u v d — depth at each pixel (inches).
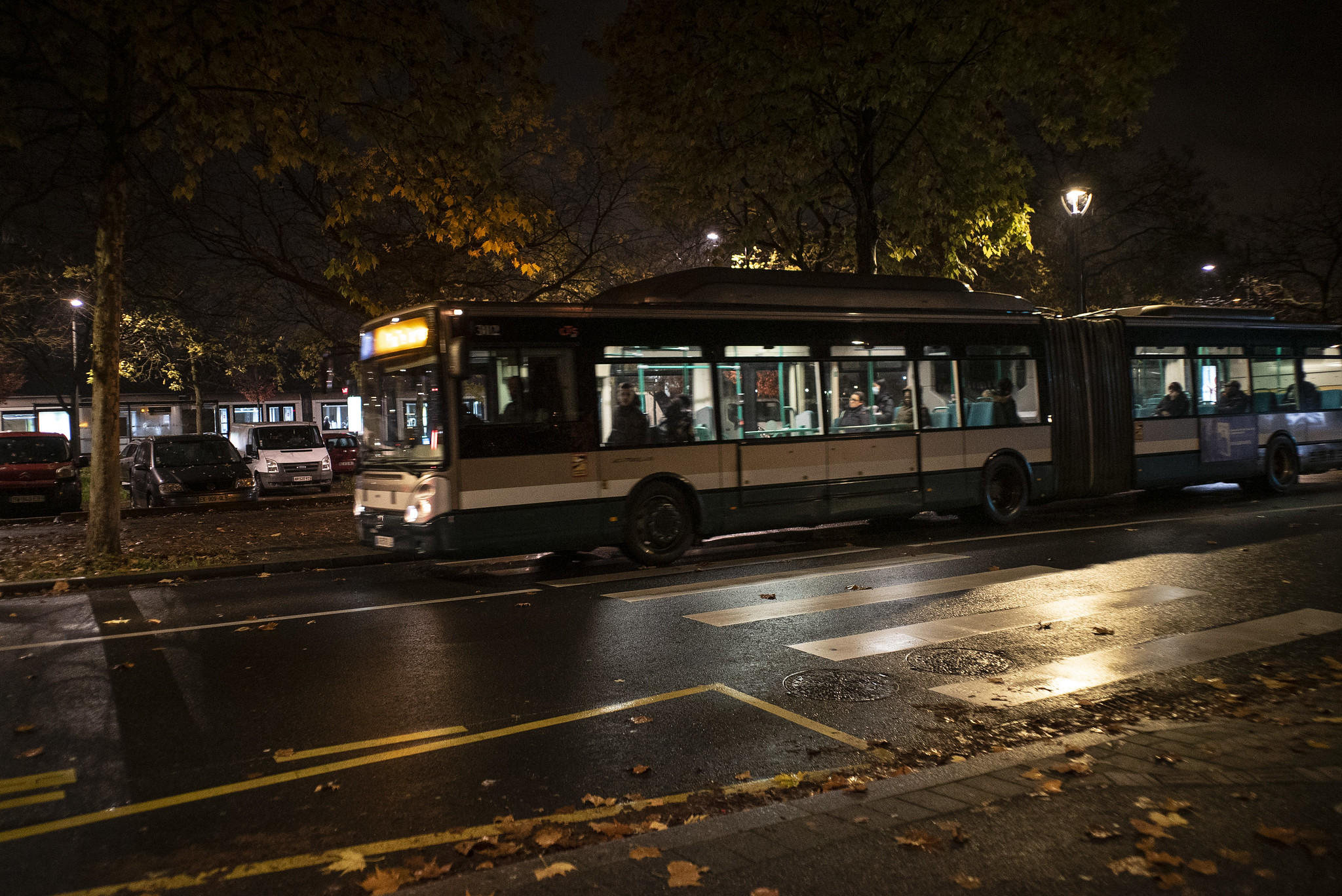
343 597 381.1
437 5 480.7
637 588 384.8
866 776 180.5
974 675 246.5
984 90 651.5
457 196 538.3
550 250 844.6
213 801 174.2
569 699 234.5
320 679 255.6
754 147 676.7
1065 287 1142.3
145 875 145.1
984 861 130.1
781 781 177.3
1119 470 596.7
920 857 132.0
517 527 408.8
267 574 455.8
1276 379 681.0
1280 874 120.7
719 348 460.4
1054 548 453.4
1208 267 1253.7
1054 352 578.2
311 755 197.8
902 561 430.6
